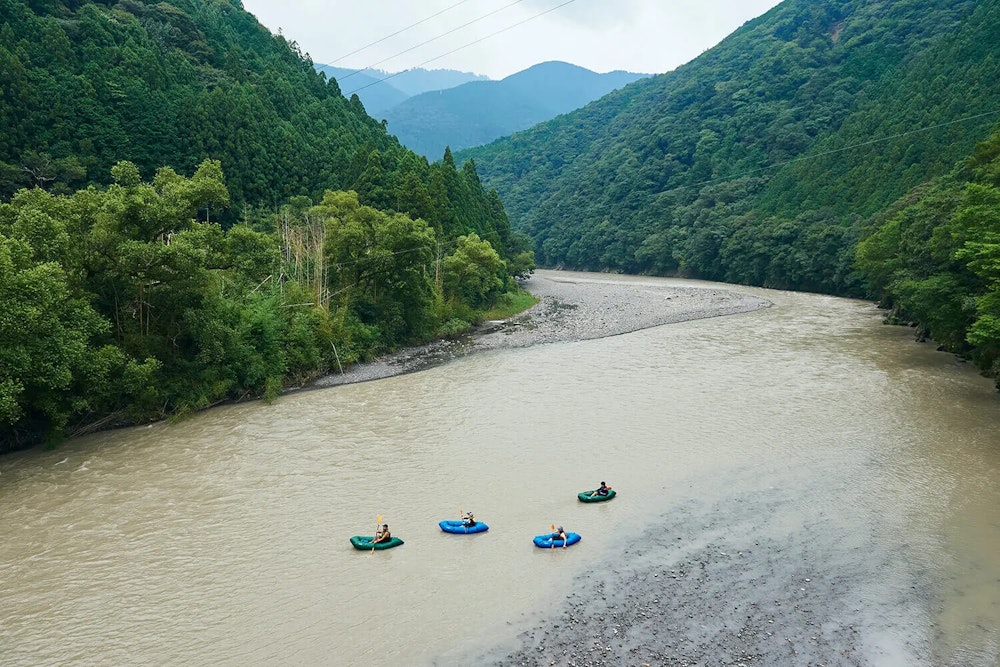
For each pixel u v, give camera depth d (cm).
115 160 7125
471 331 7406
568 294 11031
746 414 3959
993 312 3972
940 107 10038
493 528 2652
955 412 3872
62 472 3312
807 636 1914
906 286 5491
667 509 2770
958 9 14475
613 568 2327
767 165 14488
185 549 2525
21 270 3244
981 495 2788
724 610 2053
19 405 3366
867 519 2619
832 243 10056
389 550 2491
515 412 4169
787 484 2970
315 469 3306
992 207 4081
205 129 7862
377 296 6406
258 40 12631
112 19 8794
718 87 19050
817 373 4884
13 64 6600
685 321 7650
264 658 1883
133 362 3925
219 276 4856
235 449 3619
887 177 10238
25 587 2280
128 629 2034
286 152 8819
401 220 6281
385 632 1991
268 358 4881
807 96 15388
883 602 2070
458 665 1833
